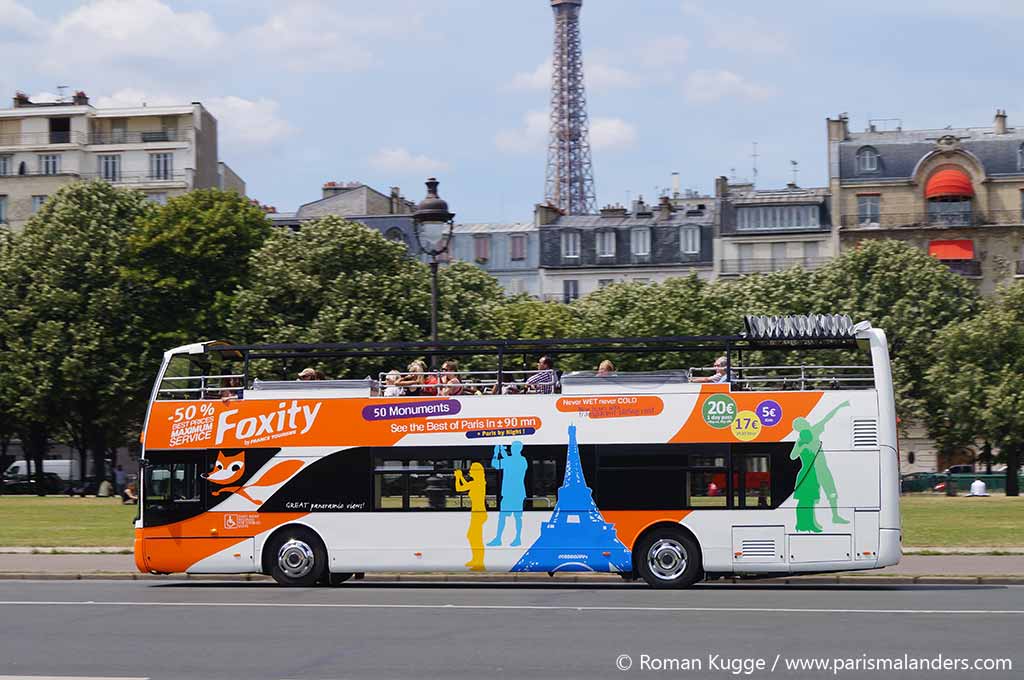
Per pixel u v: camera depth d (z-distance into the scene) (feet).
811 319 106.01
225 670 62.49
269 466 109.40
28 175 450.71
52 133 468.34
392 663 64.23
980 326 335.26
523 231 485.15
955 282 361.71
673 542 105.19
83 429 330.34
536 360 127.13
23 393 309.83
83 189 328.49
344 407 109.40
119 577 117.39
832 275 366.43
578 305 372.17
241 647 69.82
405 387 111.24
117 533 162.50
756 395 105.70
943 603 91.15
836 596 97.30
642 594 99.71
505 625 78.59
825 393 105.50
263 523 109.09
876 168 446.19
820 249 449.06
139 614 85.71
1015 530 158.20
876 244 365.81
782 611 85.71
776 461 104.94
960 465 407.23
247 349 112.27
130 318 308.60
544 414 107.14
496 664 63.77
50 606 90.99
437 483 107.65
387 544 107.65
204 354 114.11
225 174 507.30
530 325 325.21
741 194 461.78
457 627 77.71
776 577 112.06
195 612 86.69
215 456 110.11
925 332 351.46
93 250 313.53
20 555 134.51
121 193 333.21
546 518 106.22
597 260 476.13
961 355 337.31
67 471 423.23
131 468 428.56
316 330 276.21
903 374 347.97
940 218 441.27
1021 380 325.42
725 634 73.87
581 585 109.70
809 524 104.32
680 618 81.82
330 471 108.78
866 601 92.89
